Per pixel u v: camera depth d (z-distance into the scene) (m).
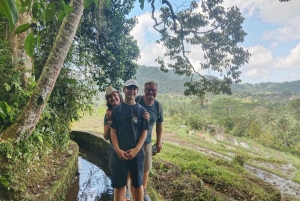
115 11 6.04
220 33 6.75
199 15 6.65
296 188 9.62
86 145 7.72
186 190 4.55
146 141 2.70
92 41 6.13
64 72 4.81
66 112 5.17
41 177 3.52
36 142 3.67
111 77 6.46
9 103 3.07
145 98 2.68
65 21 2.48
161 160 7.14
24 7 1.28
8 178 2.81
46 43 4.37
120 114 2.18
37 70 4.31
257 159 15.67
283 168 13.72
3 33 3.21
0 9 0.83
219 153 15.98
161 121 2.88
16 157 2.97
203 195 4.52
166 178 5.15
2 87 3.03
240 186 6.41
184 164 7.86
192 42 7.40
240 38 6.64
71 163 4.45
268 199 6.23
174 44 7.50
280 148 23.44
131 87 2.18
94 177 5.16
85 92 5.46
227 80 7.17
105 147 6.41
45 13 1.34
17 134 2.44
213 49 7.05
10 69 3.04
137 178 2.25
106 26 6.12
